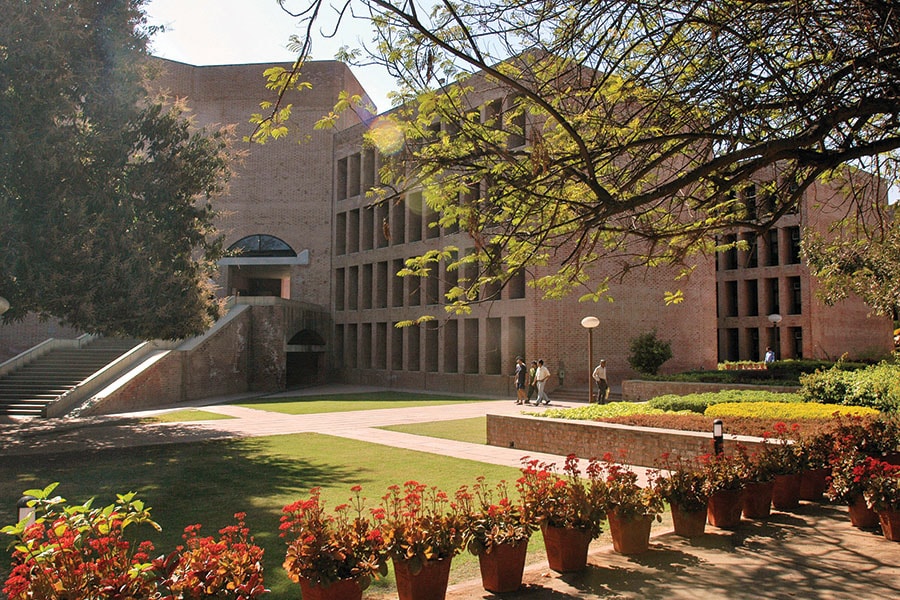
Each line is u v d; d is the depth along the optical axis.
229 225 41.06
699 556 6.57
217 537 7.30
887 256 13.69
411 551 5.14
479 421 18.97
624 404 16.39
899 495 6.95
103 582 3.85
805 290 37.94
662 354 26.94
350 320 39.62
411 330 36.12
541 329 29.75
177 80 40.22
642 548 6.69
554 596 5.54
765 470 8.09
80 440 15.66
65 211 15.17
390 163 6.09
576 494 6.21
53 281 14.71
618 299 31.00
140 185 16.98
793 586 5.70
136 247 16.12
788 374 24.69
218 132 18.91
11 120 14.35
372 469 11.38
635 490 6.80
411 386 35.22
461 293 7.30
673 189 5.43
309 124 41.09
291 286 41.06
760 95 6.36
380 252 37.56
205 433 16.62
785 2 5.54
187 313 17.81
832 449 8.88
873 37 5.32
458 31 5.59
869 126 7.14
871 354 36.75
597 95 6.47
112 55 16.41
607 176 7.03
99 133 16.08
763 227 6.87
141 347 26.83
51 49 14.58
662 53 5.77
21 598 3.74
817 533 7.34
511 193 5.95
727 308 42.38
